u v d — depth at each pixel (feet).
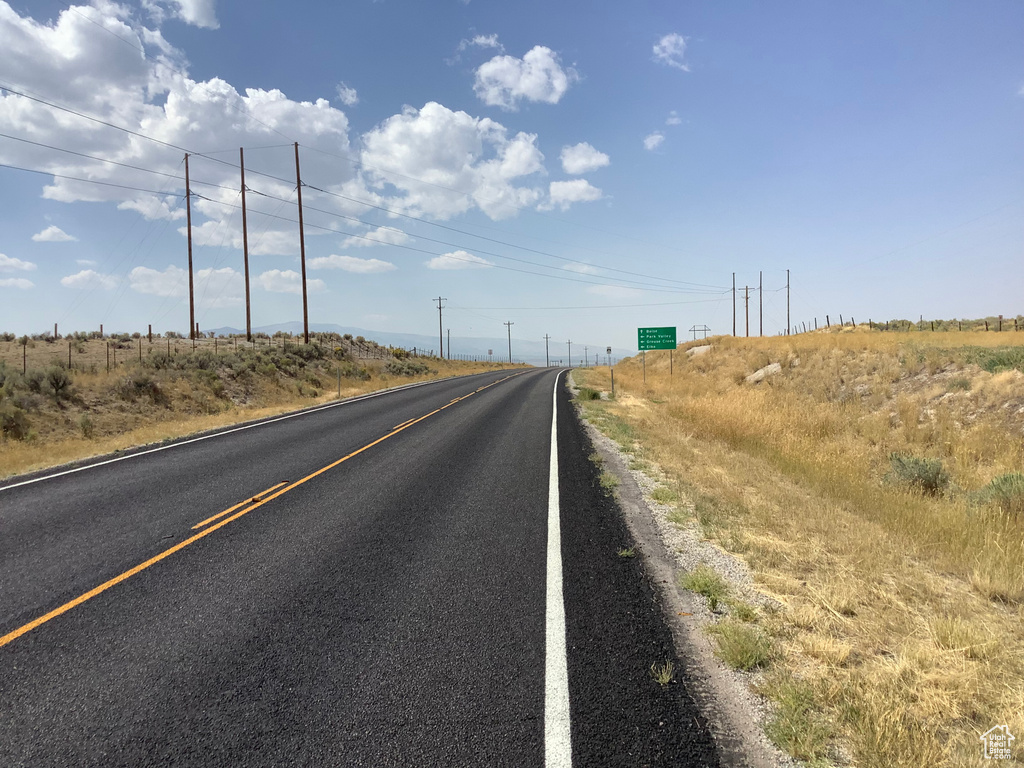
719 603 13.11
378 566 15.99
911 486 30.35
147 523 20.30
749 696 9.55
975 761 7.80
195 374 85.87
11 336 101.19
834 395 70.90
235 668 10.69
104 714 9.33
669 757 8.09
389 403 68.59
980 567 15.35
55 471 29.78
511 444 37.63
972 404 49.52
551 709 9.24
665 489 24.29
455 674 10.35
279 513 21.52
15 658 11.10
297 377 109.81
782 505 22.47
